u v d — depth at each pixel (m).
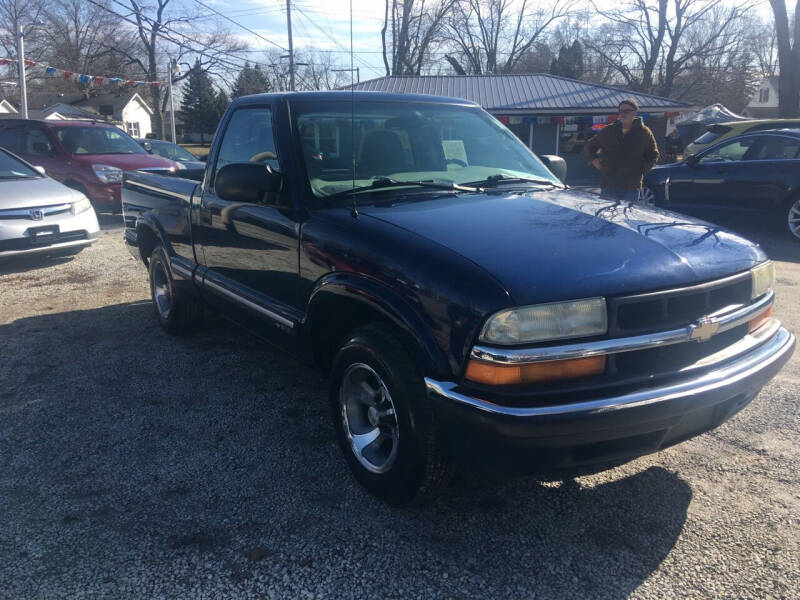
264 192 3.35
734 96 48.03
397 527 2.85
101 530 2.82
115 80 24.55
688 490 3.12
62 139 11.68
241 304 3.94
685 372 2.53
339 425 3.18
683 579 2.51
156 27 33.22
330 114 3.70
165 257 5.01
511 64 48.09
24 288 7.00
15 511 2.96
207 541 2.75
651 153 7.17
